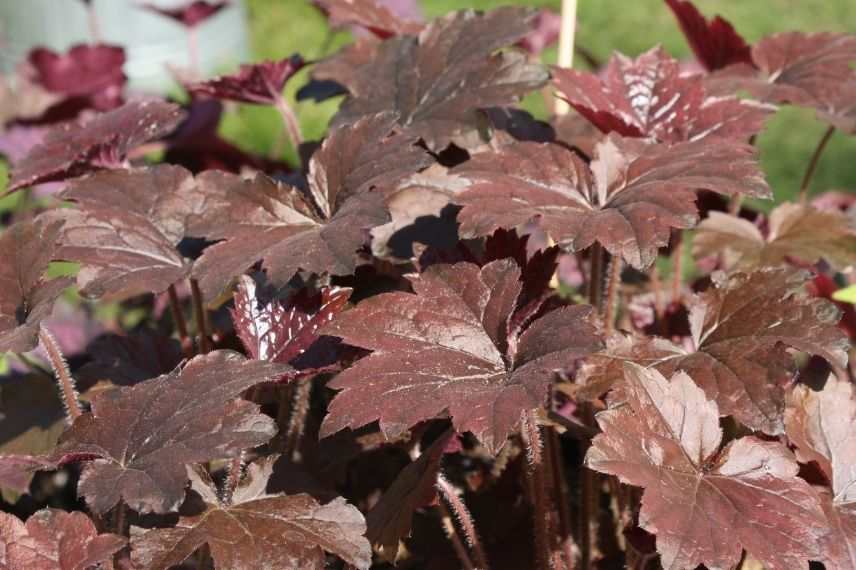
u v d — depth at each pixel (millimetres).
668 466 722
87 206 843
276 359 794
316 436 876
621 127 873
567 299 935
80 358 1016
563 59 947
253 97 990
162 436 722
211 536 726
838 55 953
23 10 2342
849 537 743
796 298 773
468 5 3102
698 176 789
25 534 710
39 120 1319
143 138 902
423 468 775
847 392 786
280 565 716
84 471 712
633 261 759
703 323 789
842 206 1069
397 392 736
